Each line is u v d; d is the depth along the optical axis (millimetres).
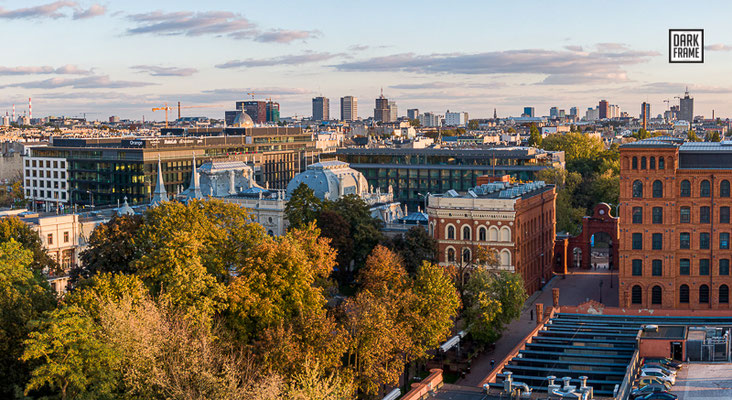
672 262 151125
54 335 88438
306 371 86438
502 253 158375
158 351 88562
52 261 134000
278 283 109500
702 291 152625
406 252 154375
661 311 149375
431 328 117562
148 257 112875
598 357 120188
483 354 132750
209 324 97688
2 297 98562
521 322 151750
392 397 106562
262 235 128000
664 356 125188
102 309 95562
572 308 153125
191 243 112125
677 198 150875
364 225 163500
